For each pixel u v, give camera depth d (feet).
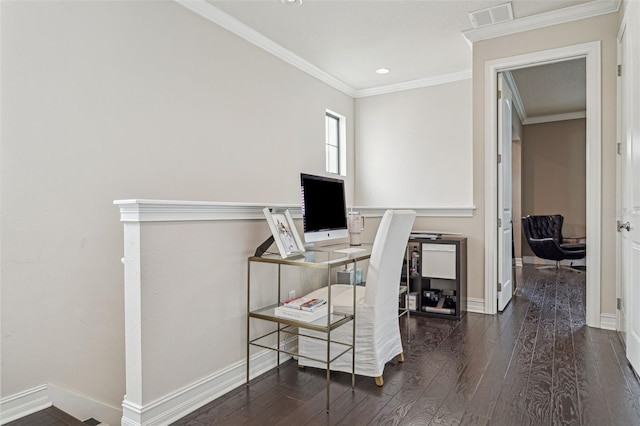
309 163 13.71
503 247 12.27
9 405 5.92
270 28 10.94
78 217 6.93
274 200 12.03
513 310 12.25
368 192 16.60
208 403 6.48
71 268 6.78
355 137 16.84
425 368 7.80
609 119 9.91
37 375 6.29
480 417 5.96
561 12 10.19
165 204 5.76
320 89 14.42
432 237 12.00
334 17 10.39
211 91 9.88
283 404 6.43
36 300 6.30
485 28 11.10
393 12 10.19
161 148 8.57
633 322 7.54
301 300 7.29
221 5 9.71
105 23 7.50
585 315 11.51
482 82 11.65
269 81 11.87
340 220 8.40
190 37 9.33
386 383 7.16
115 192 7.58
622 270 9.41
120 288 7.51
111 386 7.30
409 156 15.67
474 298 12.10
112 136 7.57
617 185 9.79
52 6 6.67
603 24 9.98
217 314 6.80
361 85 15.97
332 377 7.47
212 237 6.72
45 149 6.50
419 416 6.00
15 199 6.10
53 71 6.65
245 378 7.32
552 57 10.61
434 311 11.56
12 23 6.14
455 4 9.84
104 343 7.21
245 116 10.96
